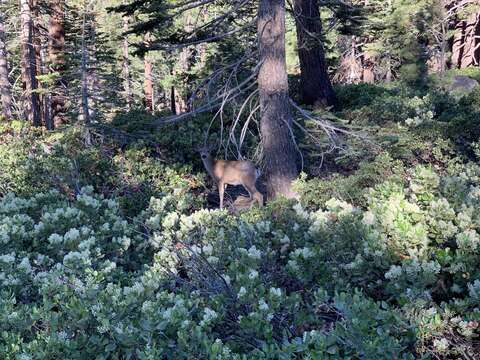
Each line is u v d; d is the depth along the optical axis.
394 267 3.68
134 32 11.66
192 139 12.51
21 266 4.56
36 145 12.47
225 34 10.90
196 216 6.22
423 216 4.34
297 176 10.48
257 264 4.40
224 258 4.84
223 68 11.11
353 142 10.60
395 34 25.62
